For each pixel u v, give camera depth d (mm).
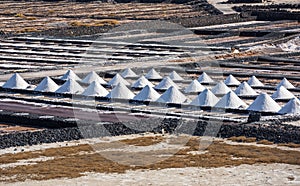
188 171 122938
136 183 116188
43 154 133875
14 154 133875
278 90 189625
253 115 159625
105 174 121312
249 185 115125
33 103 186125
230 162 128250
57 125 160625
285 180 117688
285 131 146375
